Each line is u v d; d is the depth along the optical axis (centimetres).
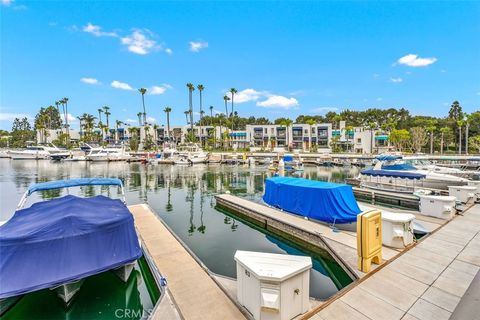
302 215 1299
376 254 738
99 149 5797
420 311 528
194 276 729
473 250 830
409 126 9444
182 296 624
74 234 632
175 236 1066
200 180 3100
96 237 662
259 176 3431
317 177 3422
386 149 7738
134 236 765
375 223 738
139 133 9656
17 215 766
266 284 493
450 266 722
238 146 9181
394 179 2080
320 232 1080
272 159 5075
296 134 8969
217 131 9619
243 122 12756
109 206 850
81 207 787
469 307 538
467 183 1742
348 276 794
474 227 1064
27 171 3841
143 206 1577
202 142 9581
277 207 1484
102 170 4059
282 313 492
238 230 1340
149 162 5259
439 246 864
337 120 9744
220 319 534
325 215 1183
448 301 561
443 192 1759
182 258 854
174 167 4550
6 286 550
